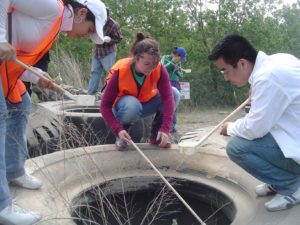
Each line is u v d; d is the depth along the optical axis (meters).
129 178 3.28
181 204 3.29
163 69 3.34
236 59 2.38
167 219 3.25
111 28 6.30
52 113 4.39
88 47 10.91
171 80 6.59
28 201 2.63
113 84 3.25
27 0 2.21
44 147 4.01
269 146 2.35
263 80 2.23
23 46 2.36
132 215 3.24
